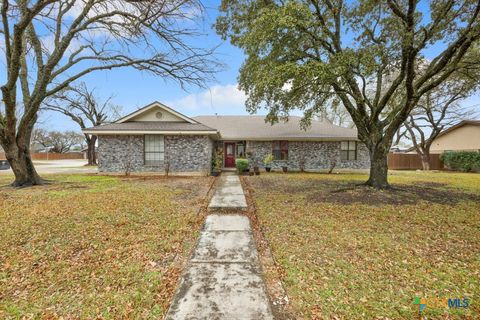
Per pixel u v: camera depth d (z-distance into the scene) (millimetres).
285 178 12609
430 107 18594
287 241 4102
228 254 3637
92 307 2408
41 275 2992
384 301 2502
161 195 7754
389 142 8781
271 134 16531
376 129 9008
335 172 16141
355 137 15844
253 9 9188
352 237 4285
